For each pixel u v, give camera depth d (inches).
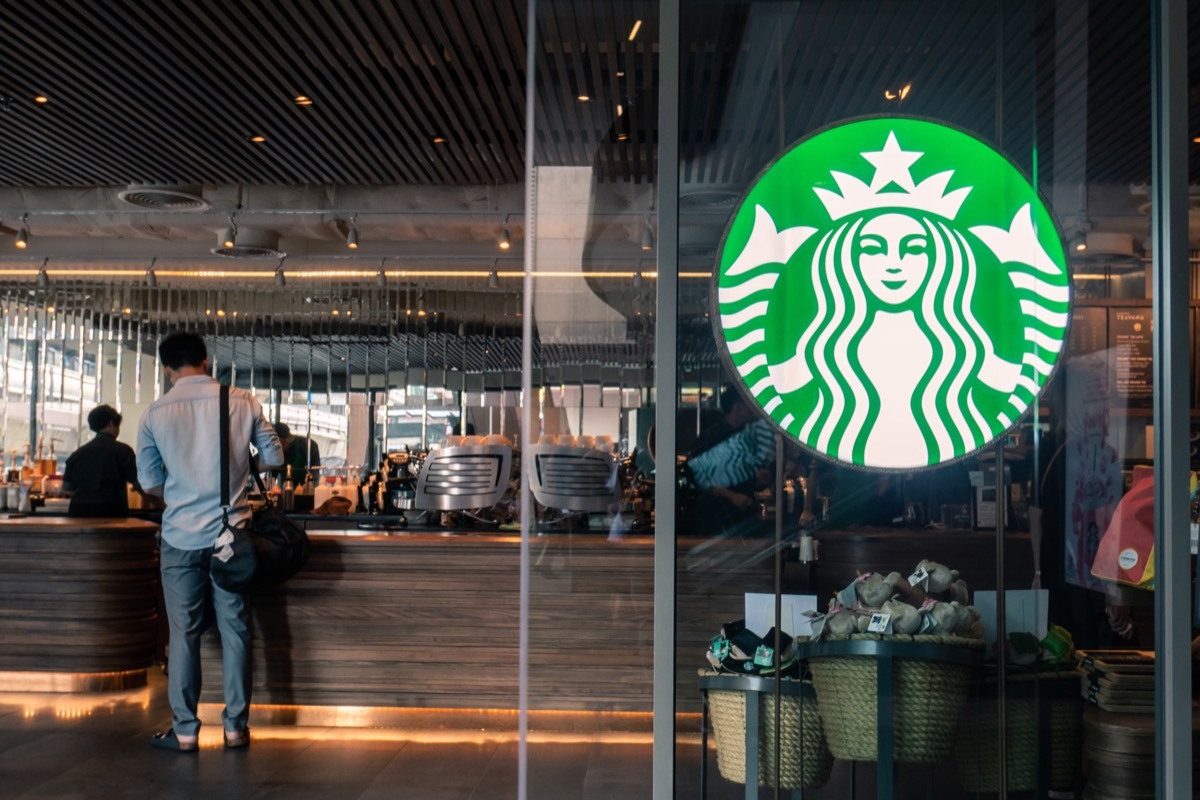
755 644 89.1
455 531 223.5
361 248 447.5
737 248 89.8
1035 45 91.7
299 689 197.6
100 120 301.7
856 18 91.2
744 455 89.8
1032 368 91.0
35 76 267.9
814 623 89.7
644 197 89.5
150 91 277.0
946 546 90.6
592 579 89.9
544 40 89.7
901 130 91.0
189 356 179.2
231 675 178.1
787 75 90.7
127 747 176.6
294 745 179.5
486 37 244.8
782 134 90.6
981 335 90.9
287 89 276.1
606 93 90.0
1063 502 90.3
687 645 89.3
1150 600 90.8
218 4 226.1
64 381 452.4
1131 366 91.1
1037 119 91.6
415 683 197.5
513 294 444.5
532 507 90.0
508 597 197.8
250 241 386.0
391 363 449.1
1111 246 91.4
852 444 90.0
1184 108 91.0
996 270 91.0
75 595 221.1
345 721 196.1
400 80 269.3
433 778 158.9
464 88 275.9
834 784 89.4
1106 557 90.9
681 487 89.2
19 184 377.7
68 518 244.1
